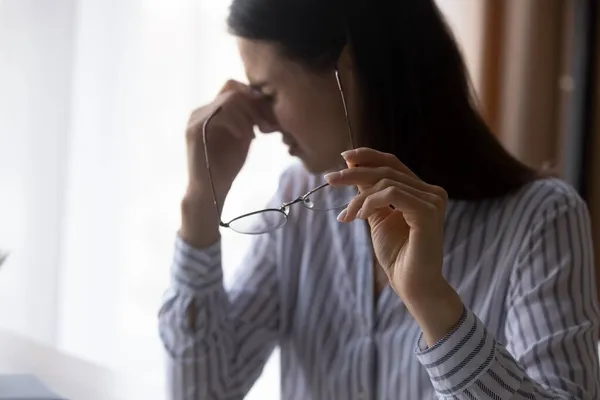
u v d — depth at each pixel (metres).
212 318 1.14
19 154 1.35
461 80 1.08
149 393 1.46
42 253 1.37
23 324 1.37
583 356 0.93
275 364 1.58
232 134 1.12
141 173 1.44
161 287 1.46
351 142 1.01
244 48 1.02
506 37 1.87
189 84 1.47
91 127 1.40
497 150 1.08
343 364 1.10
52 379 1.39
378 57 1.02
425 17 1.06
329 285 1.13
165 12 1.45
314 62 0.99
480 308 1.03
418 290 0.84
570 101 1.96
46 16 1.34
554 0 1.90
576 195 1.04
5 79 1.33
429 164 1.05
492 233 1.05
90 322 1.42
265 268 1.21
